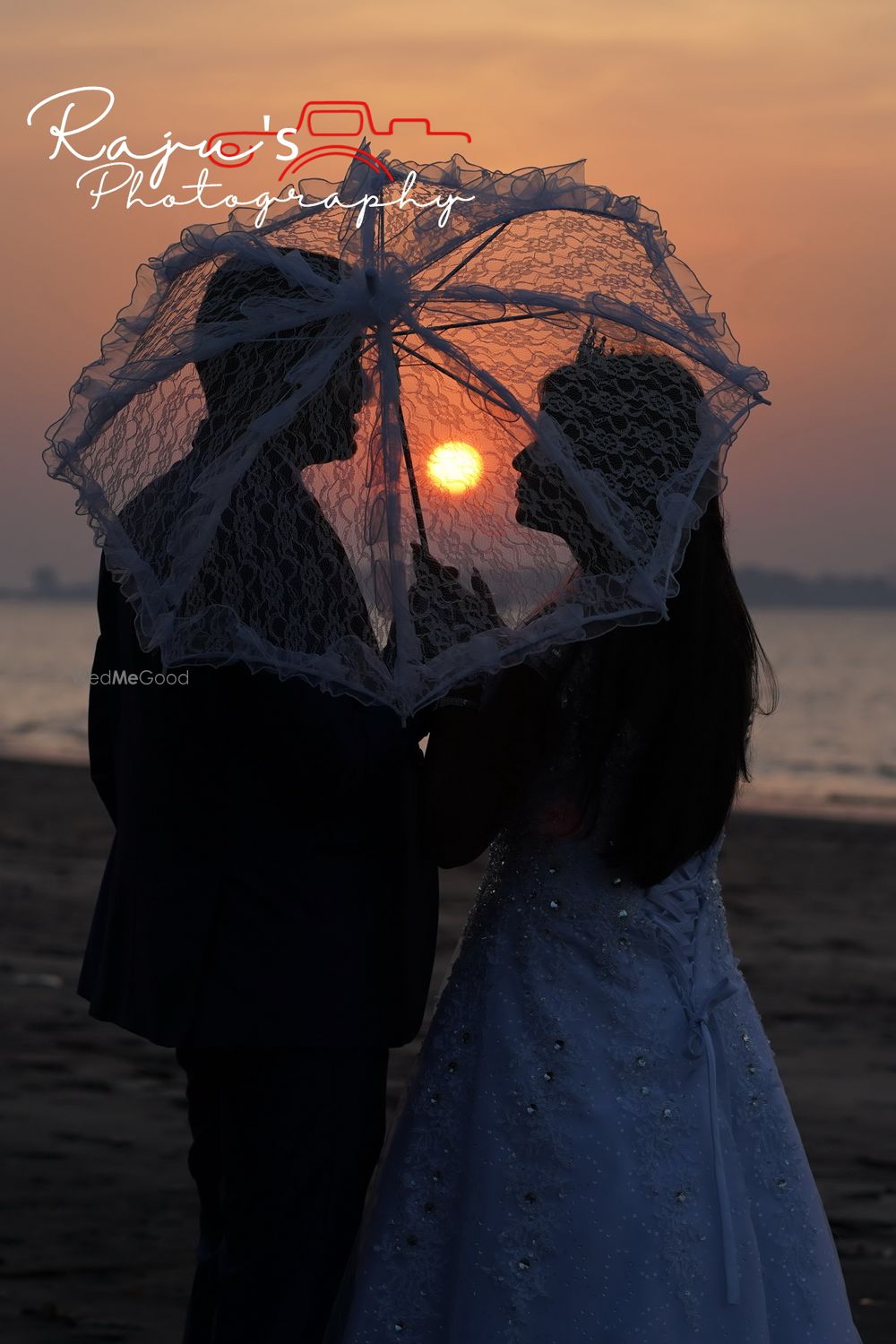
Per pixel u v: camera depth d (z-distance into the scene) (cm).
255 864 229
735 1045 237
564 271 224
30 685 7256
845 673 8569
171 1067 628
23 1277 374
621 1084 226
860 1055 708
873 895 1310
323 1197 231
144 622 209
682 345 218
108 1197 446
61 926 1007
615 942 230
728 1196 227
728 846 1728
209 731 228
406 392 218
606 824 229
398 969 234
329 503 213
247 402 214
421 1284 232
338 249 221
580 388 216
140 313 221
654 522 212
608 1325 220
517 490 215
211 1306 248
